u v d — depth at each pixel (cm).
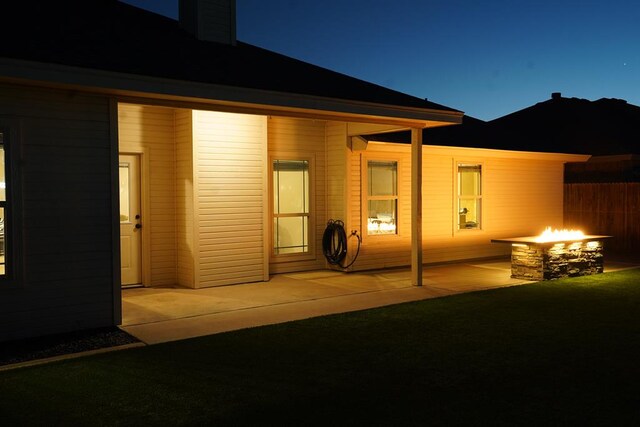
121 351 571
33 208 629
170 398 442
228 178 955
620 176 1688
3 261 677
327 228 1137
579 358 543
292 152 1101
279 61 1007
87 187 662
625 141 1778
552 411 416
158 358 545
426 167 1248
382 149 1139
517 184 1430
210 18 991
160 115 949
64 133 646
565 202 1638
